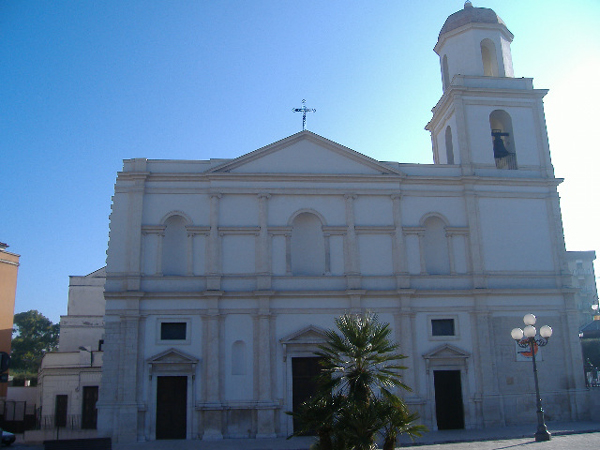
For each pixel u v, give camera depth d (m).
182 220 34.94
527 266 36.53
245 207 35.03
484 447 25.80
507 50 40.81
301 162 36.16
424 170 37.28
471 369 34.38
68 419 42.44
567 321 35.94
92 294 50.59
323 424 17.72
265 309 33.41
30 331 95.31
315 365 33.28
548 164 38.44
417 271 35.47
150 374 32.06
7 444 31.11
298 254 35.72
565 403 34.88
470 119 38.25
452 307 35.03
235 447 28.20
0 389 46.09
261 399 32.25
